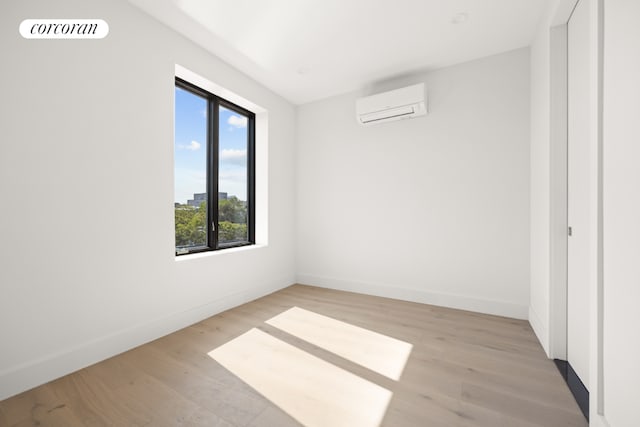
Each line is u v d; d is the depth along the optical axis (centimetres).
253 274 327
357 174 356
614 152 104
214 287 276
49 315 166
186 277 248
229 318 266
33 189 160
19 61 155
